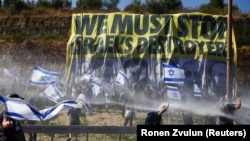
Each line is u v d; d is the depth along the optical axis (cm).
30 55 15738
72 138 6375
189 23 13888
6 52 15775
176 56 13512
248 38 16500
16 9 18450
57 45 15925
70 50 13775
